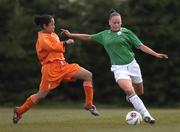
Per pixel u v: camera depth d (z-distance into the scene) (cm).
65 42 3644
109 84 10006
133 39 3553
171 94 10050
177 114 4550
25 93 9912
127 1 10356
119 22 3556
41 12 10356
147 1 10256
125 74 3522
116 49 3550
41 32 3691
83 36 3762
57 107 9125
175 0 10281
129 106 9762
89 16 10212
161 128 3123
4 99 9862
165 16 10262
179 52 10181
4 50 9931
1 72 9931
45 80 3650
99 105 9725
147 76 10106
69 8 10381
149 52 3541
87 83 3691
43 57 3647
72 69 3666
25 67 9925
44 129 3172
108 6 10231
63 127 3297
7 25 10144
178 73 10069
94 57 10025
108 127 3272
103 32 3653
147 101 10031
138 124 3466
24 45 10044
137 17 10231
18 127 3353
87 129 3131
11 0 10169
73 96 9900
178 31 10212
